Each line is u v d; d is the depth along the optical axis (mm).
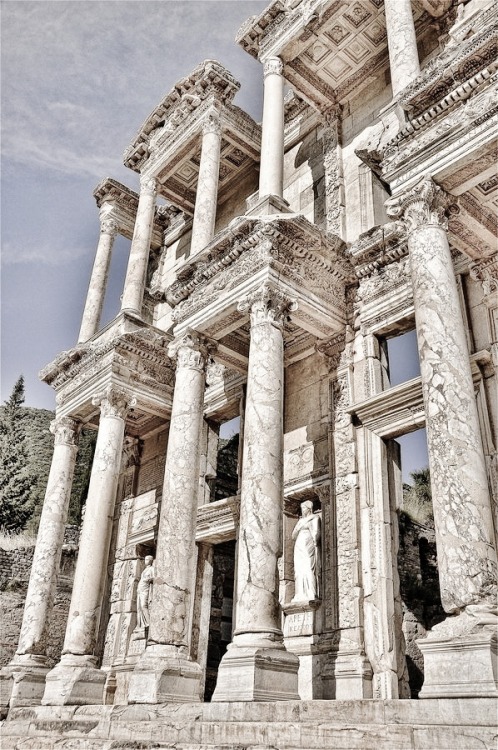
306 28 16766
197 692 12094
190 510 13945
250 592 10883
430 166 10281
